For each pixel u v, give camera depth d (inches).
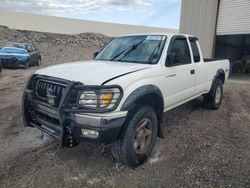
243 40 704.4
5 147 159.9
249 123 215.9
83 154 152.3
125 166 139.8
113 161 144.8
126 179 128.0
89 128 119.9
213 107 250.8
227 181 126.6
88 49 1082.7
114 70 137.0
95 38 1327.5
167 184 124.1
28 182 123.3
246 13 475.8
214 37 534.0
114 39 203.3
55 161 143.6
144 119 139.9
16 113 230.2
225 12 510.0
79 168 137.0
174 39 180.2
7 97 292.7
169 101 169.5
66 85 124.6
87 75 129.6
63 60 772.6
